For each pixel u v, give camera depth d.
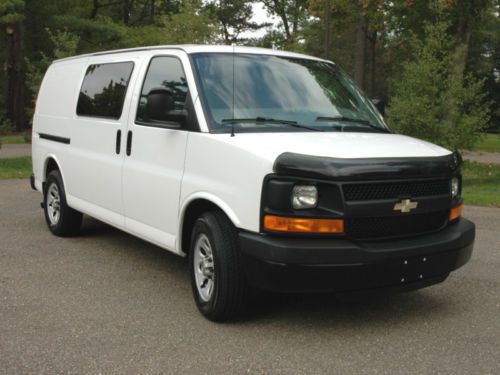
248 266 4.33
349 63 56.88
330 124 5.18
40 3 33.22
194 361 4.05
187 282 5.86
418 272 4.44
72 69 7.56
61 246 7.21
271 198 4.23
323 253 4.11
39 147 8.14
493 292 5.63
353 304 5.22
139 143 5.69
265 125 4.94
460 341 4.44
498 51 55.38
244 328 4.65
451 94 14.22
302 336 4.50
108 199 6.27
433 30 14.73
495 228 8.74
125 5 41.84
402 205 4.37
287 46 31.48
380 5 25.09
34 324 4.69
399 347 4.32
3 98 37.25
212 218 4.69
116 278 5.95
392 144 4.75
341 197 4.15
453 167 4.72
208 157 4.77
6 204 10.19
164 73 5.57
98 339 4.41
